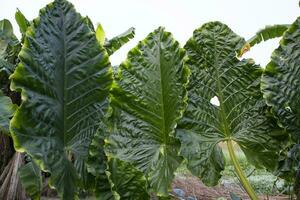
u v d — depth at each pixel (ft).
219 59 5.60
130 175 4.49
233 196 7.79
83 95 4.38
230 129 5.44
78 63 4.39
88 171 4.37
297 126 5.14
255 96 5.47
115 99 4.86
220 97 5.49
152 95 5.02
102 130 4.53
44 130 3.95
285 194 10.43
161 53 5.16
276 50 5.32
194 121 5.26
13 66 11.05
